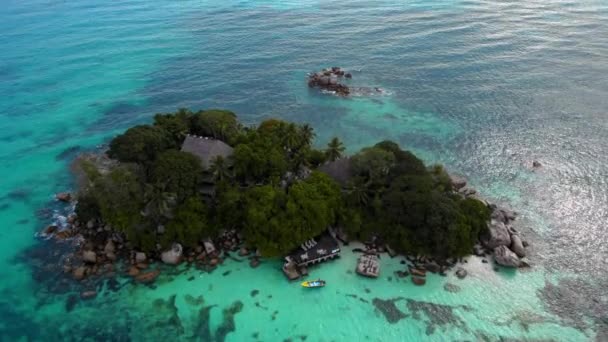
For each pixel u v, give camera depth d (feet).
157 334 172.96
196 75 444.96
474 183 267.18
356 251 210.18
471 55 484.33
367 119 351.05
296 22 620.90
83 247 214.69
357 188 213.46
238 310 182.29
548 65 451.94
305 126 265.75
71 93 408.46
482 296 187.93
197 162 224.12
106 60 488.85
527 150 302.04
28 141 326.44
